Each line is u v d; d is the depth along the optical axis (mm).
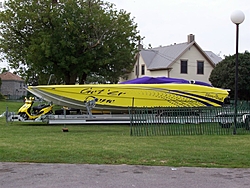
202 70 41781
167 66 39719
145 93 20750
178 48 41719
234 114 15625
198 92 21422
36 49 27578
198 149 10914
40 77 33406
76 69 29047
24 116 19156
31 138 13500
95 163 8914
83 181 7227
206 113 15938
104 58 29406
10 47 30719
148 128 15328
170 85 21047
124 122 18141
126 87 20531
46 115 18781
